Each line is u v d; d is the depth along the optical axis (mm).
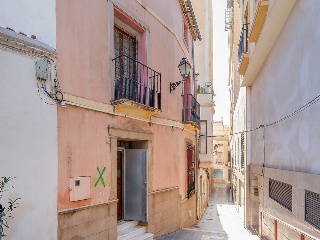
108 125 6953
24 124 4855
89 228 6188
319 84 4965
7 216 4457
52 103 5375
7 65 4664
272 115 8891
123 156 8656
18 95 4793
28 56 4980
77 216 5867
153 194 8852
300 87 6078
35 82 5070
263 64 10367
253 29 8742
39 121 5109
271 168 8656
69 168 5719
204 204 21844
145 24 8750
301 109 5988
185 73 10258
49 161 5250
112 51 7199
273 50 8734
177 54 11453
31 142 4953
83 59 6246
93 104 6445
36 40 5285
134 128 8023
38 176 5039
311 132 5387
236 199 22125
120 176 8570
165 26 10141
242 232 11945
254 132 12555
